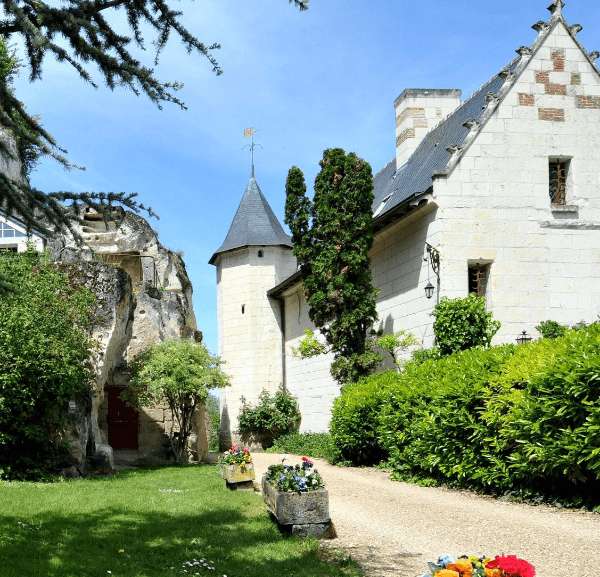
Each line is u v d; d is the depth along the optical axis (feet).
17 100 14.19
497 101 54.08
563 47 55.57
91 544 21.49
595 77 55.52
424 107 75.15
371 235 56.34
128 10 15.17
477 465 33.04
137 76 14.84
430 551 20.65
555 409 26.94
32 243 47.75
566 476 27.71
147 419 63.52
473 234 52.31
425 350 48.57
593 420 24.89
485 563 10.85
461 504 29.40
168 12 15.06
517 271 52.54
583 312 52.85
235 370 93.61
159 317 68.08
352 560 19.54
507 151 53.67
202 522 25.58
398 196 67.31
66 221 15.75
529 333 52.01
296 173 59.57
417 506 29.14
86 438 44.27
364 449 49.11
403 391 41.34
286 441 80.69
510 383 30.45
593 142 54.80
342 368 56.08
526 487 29.86
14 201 14.47
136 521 25.61
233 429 92.07
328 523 23.44
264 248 94.73
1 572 17.54
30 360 38.40
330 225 56.08
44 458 40.70
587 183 54.29
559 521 24.39
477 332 45.80
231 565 19.30
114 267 51.70
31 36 13.69
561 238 53.42
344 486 37.32
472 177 52.90
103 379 49.88
